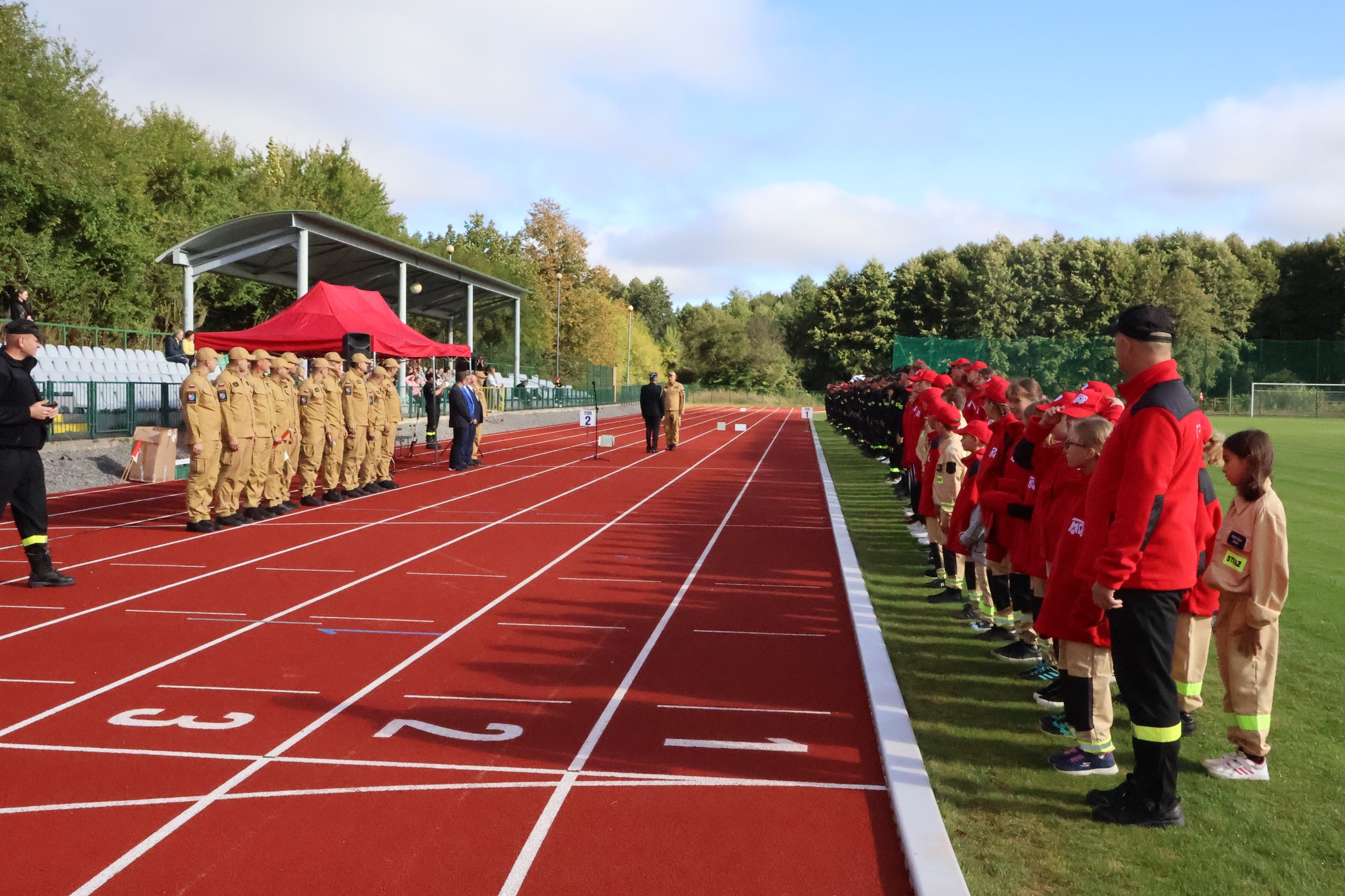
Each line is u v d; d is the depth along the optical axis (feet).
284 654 21.43
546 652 21.80
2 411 26.32
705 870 12.18
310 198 163.63
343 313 58.70
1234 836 12.96
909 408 38.60
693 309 310.45
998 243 231.09
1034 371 120.06
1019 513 20.02
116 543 34.94
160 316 123.34
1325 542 36.40
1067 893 11.43
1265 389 145.69
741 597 27.58
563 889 11.65
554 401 150.71
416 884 11.73
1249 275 207.21
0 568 30.30
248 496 40.91
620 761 15.61
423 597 26.99
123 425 59.41
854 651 22.29
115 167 110.01
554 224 240.73
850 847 12.83
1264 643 14.87
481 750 16.05
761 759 15.80
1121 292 198.90
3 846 12.62
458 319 150.41
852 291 254.47
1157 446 12.86
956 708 18.07
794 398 249.34
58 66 97.66
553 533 38.40
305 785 14.57
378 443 51.80
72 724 17.03
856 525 40.60
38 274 94.12
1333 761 15.65
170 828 13.17
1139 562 13.14
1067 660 15.23
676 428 85.25
